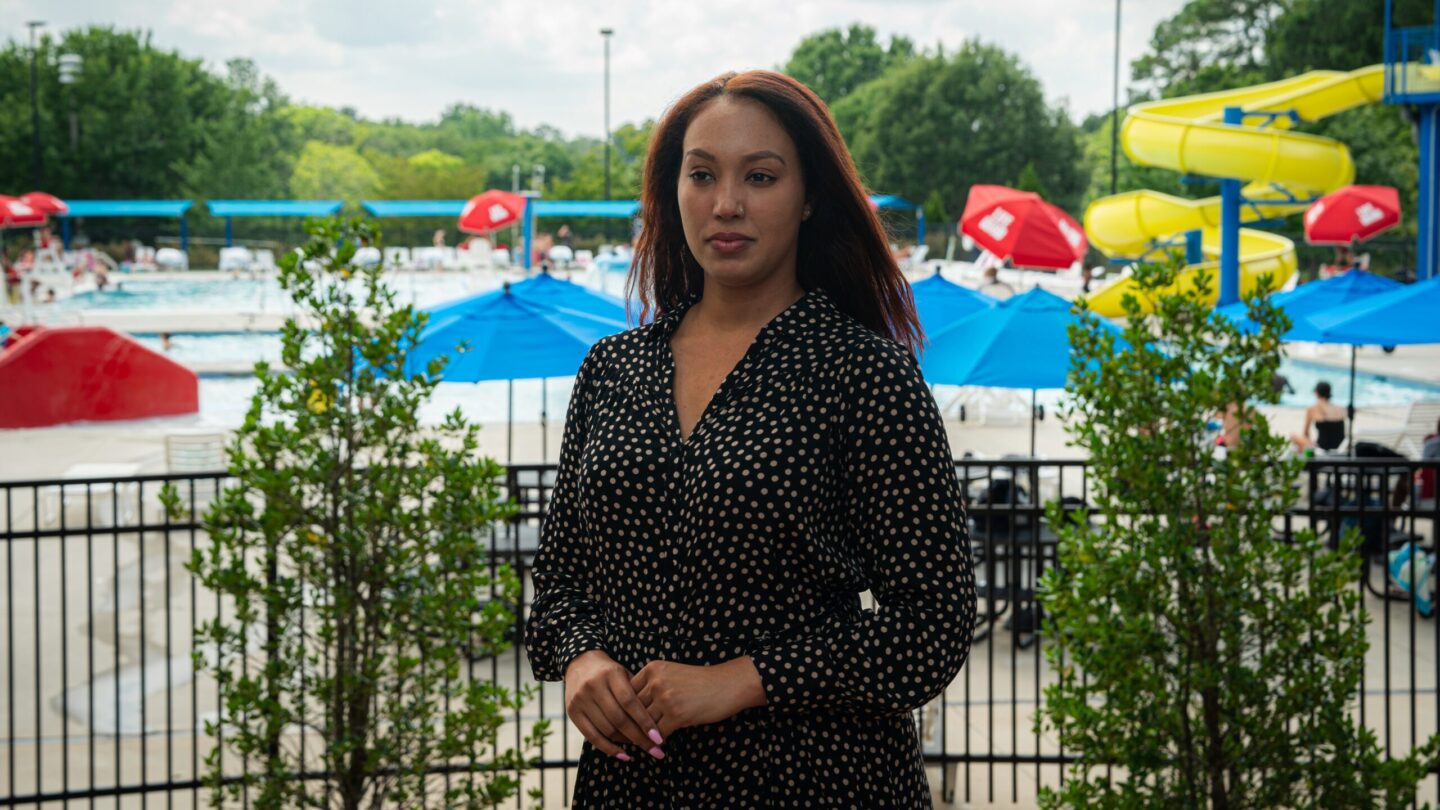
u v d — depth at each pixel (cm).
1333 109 2664
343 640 438
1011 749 625
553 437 1645
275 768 436
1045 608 429
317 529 471
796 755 182
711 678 174
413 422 430
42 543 1023
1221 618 409
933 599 175
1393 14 5047
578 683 181
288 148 9200
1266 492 410
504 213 3909
